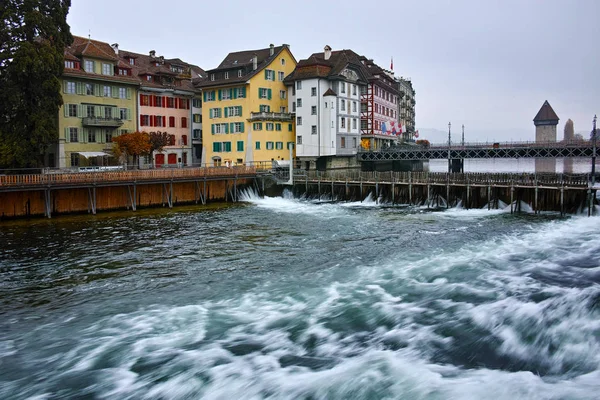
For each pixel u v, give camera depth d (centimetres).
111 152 6100
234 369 1383
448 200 4816
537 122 14238
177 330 1677
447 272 2250
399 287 2059
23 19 4572
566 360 1362
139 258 2702
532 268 2269
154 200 4897
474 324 1622
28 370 1420
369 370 1337
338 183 5594
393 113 9800
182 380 1334
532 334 1521
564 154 6044
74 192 4322
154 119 6975
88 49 6025
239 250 2880
